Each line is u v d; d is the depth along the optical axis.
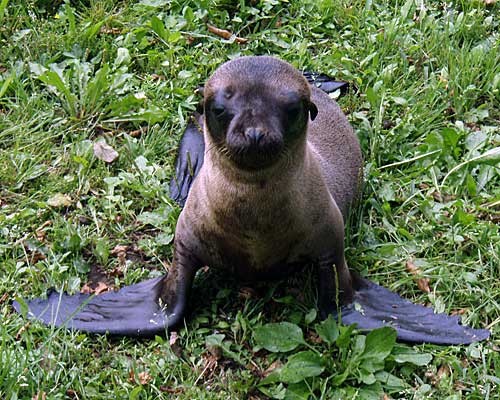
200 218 1.58
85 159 1.86
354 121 1.96
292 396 1.49
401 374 1.53
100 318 1.59
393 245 1.72
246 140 1.41
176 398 1.50
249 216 1.52
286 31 2.15
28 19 2.11
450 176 1.84
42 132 1.90
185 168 1.83
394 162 1.89
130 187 1.81
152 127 1.93
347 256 1.71
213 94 1.47
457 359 1.54
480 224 1.74
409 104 1.99
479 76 2.03
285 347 1.55
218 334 1.58
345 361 1.52
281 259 1.59
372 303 1.62
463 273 1.67
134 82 2.01
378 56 2.08
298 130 1.48
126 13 2.16
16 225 1.75
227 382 1.53
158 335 1.58
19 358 1.50
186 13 2.13
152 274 1.69
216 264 1.61
